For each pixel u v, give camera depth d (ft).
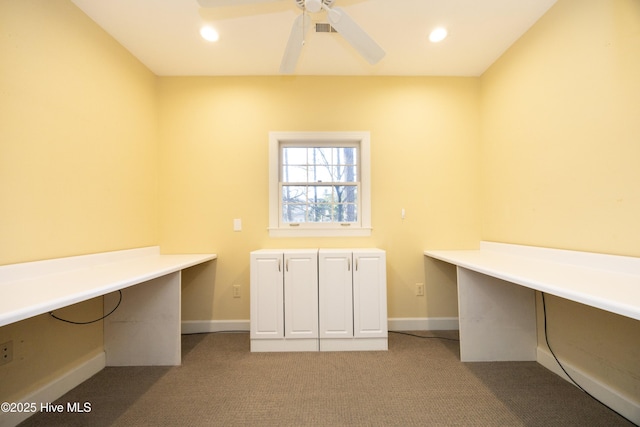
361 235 8.48
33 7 4.76
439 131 8.64
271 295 7.04
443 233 8.54
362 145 8.59
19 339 4.57
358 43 5.33
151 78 8.21
